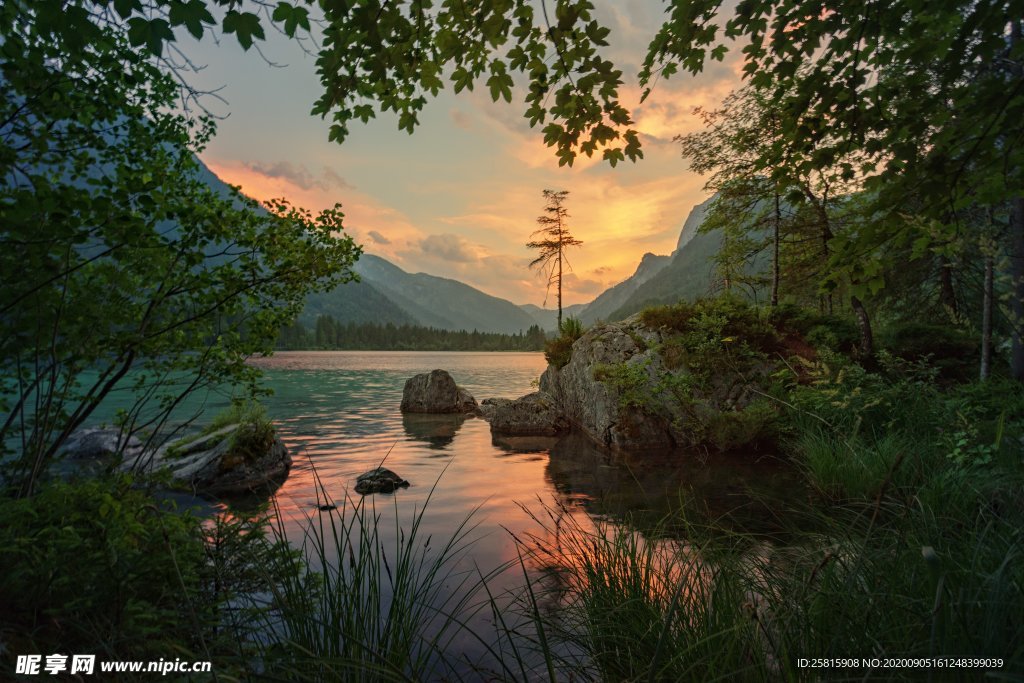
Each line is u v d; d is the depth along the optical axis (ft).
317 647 8.46
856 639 6.85
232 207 17.15
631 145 12.64
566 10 11.14
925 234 11.89
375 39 10.55
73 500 10.73
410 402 69.46
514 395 96.99
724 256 68.03
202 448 33.68
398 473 32.24
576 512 23.11
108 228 12.16
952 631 6.11
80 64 13.03
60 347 14.51
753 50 12.87
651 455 37.81
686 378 41.86
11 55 11.97
